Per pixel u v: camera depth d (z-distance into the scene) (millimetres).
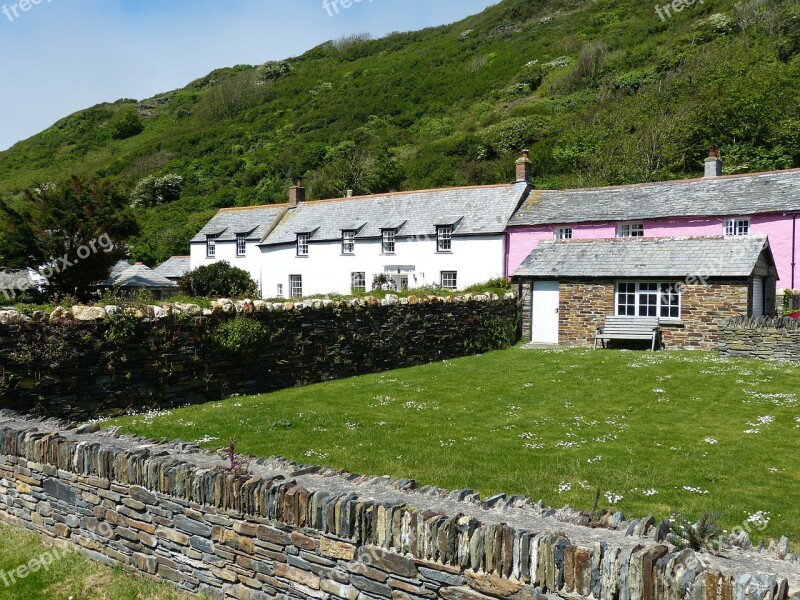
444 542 3980
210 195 60344
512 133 54469
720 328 17734
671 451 8844
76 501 6156
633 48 64312
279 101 83188
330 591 4469
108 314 10992
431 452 8781
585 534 4020
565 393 13078
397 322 17219
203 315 12562
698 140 42375
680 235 25703
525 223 28797
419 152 58344
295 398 12781
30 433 6707
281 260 37188
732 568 3568
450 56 87000
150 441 6387
